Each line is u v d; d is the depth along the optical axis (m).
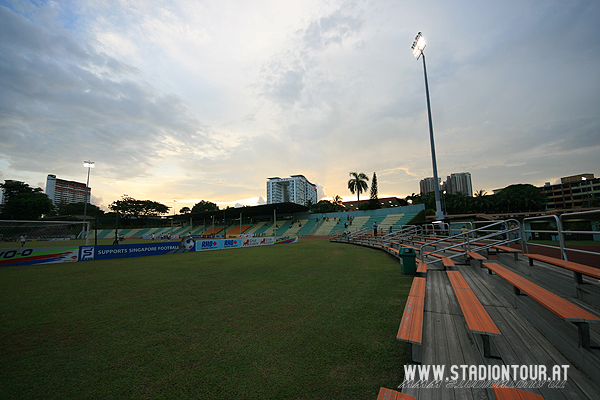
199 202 104.75
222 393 2.76
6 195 64.56
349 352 3.55
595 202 56.97
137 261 15.02
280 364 3.31
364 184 52.78
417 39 19.55
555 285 4.34
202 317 5.23
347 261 12.90
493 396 2.32
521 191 55.59
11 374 3.26
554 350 2.94
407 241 15.74
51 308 6.01
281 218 59.66
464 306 3.56
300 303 5.98
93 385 2.99
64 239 46.25
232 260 14.47
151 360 3.53
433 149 18.12
